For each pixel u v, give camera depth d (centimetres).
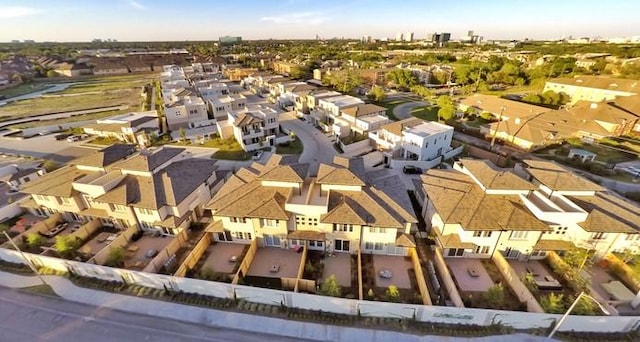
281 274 2970
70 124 7669
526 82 12231
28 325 2517
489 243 2994
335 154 5841
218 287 2653
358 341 2345
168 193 3469
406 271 2973
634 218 2922
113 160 3978
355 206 3094
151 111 8319
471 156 5688
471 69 12581
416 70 13650
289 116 8481
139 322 2530
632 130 6372
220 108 7931
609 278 2833
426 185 3547
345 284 2833
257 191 3334
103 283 2897
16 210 3959
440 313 2406
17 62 18600
